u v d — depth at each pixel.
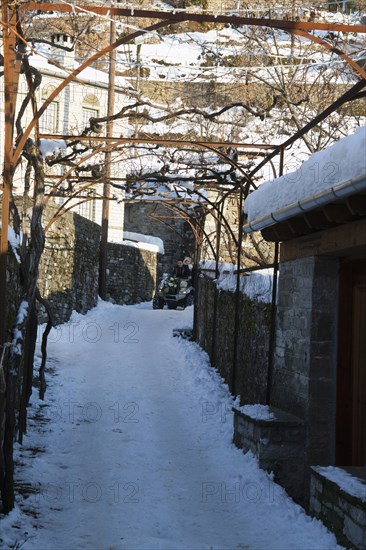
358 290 7.60
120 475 7.45
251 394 10.27
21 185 19.62
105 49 6.64
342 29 6.36
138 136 13.59
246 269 10.52
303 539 5.52
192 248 33.56
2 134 21.23
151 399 11.47
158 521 6.11
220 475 7.57
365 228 6.44
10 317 8.25
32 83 7.39
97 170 12.77
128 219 34.03
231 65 13.93
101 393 11.66
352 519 5.03
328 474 5.66
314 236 7.71
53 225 17.05
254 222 8.01
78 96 23.55
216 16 6.32
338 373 7.70
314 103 14.56
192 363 14.06
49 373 12.78
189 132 13.12
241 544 5.59
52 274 16.92
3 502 5.92
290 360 8.33
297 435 7.53
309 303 7.75
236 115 14.32
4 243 6.04
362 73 6.49
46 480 7.10
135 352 15.43
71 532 5.72
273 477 7.37
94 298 21.61
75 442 8.73
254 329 10.34
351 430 7.58
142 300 29.20
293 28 6.37
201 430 9.66
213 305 14.43
